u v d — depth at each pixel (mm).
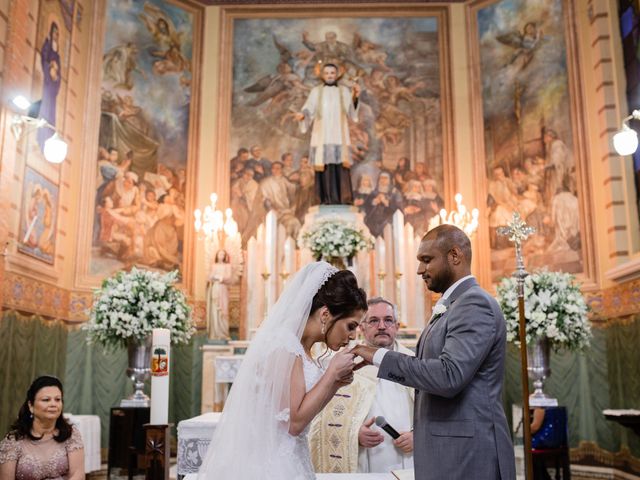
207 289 9203
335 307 2693
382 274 8648
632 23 8500
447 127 10914
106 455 8680
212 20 11328
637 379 7730
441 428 2562
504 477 2486
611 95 8898
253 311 8844
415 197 10805
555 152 9625
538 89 10016
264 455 2457
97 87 9617
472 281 2758
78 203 9117
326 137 9430
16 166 7309
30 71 7660
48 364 8125
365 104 11188
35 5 7809
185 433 4094
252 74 11312
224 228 9906
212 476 2523
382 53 11383
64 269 8789
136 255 9664
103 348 8906
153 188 10094
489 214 10266
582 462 8516
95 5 9766
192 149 10703
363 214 9969
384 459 3951
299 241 8961
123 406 6754
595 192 9062
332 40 11492
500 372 2631
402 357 2506
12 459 4203
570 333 6641
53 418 4312
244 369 2609
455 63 11094
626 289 8062
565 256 9266
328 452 3930
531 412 6316
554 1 10008
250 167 10953
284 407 2484
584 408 8625
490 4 10953
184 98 10797
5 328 6887
